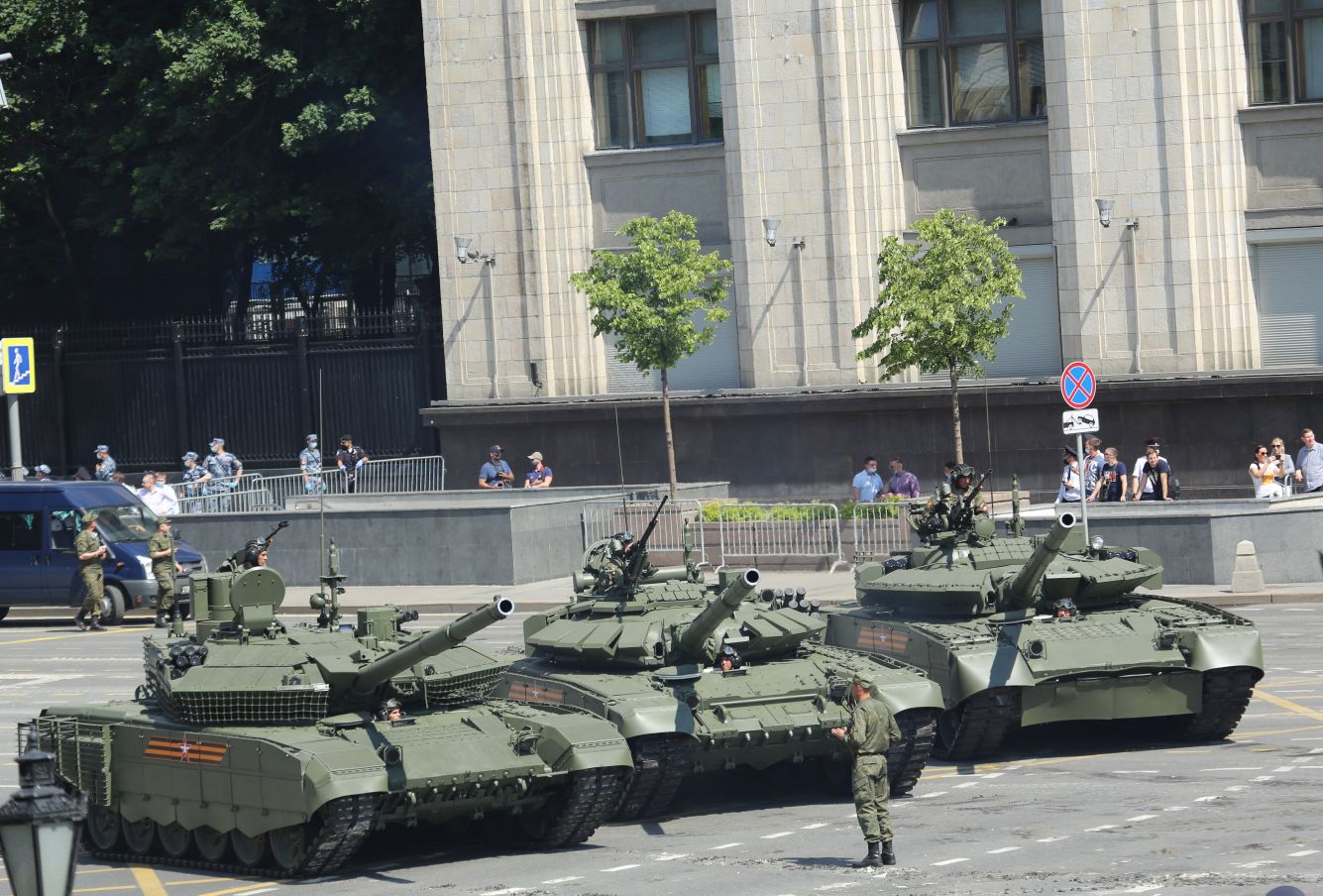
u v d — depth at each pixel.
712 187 78.12
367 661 31.92
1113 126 71.19
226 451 89.00
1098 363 71.81
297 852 30.14
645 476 79.00
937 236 65.44
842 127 74.81
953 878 27.31
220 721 31.52
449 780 30.00
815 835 31.75
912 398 73.88
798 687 34.94
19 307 103.94
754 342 76.69
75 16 91.06
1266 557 58.47
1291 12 69.94
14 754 42.59
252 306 107.81
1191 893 25.50
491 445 81.25
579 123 79.44
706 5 77.38
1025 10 73.50
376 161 92.06
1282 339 70.56
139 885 30.75
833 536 65.69
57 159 95.44
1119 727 41.75
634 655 35.44
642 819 34.53
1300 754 36.06
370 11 85.75
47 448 93.25
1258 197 70.31
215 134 91.31
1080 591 39.72
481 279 80.69
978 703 36.75
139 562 64.06
